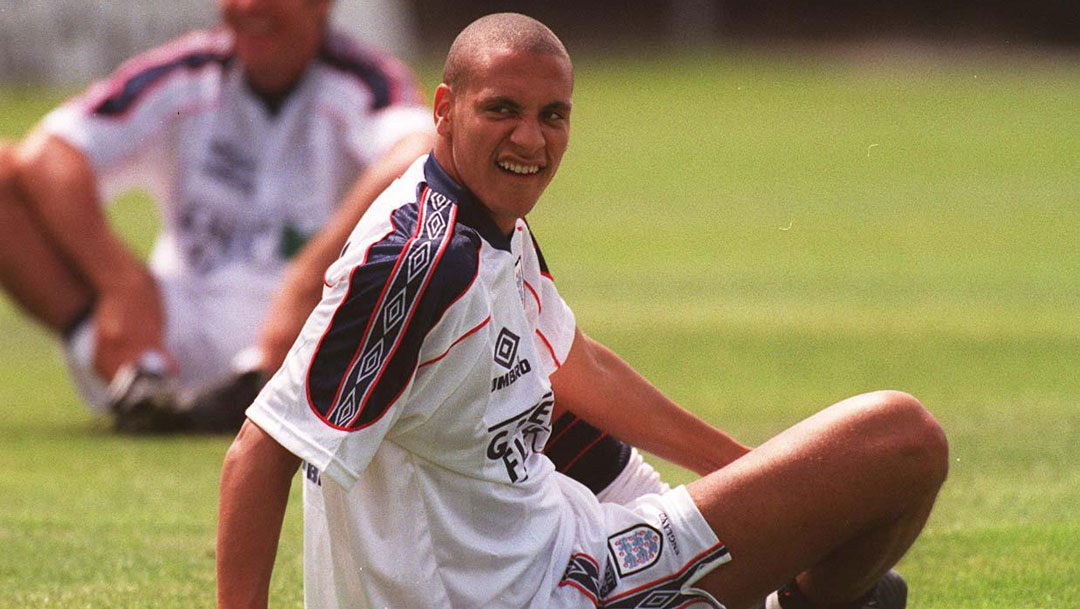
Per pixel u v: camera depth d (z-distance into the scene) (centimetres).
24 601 1354
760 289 3681
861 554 1080
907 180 5941
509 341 991
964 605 1339
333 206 2391
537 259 1073
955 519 1645
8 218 2302
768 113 8125
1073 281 3750
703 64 10481
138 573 1454
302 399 944
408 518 984
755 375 2605
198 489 1859
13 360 3058
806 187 5784
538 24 984
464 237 959
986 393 2445
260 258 2381
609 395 1153
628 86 9275
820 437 1043
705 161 6500
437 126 998
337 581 1008
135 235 4519
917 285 3725
